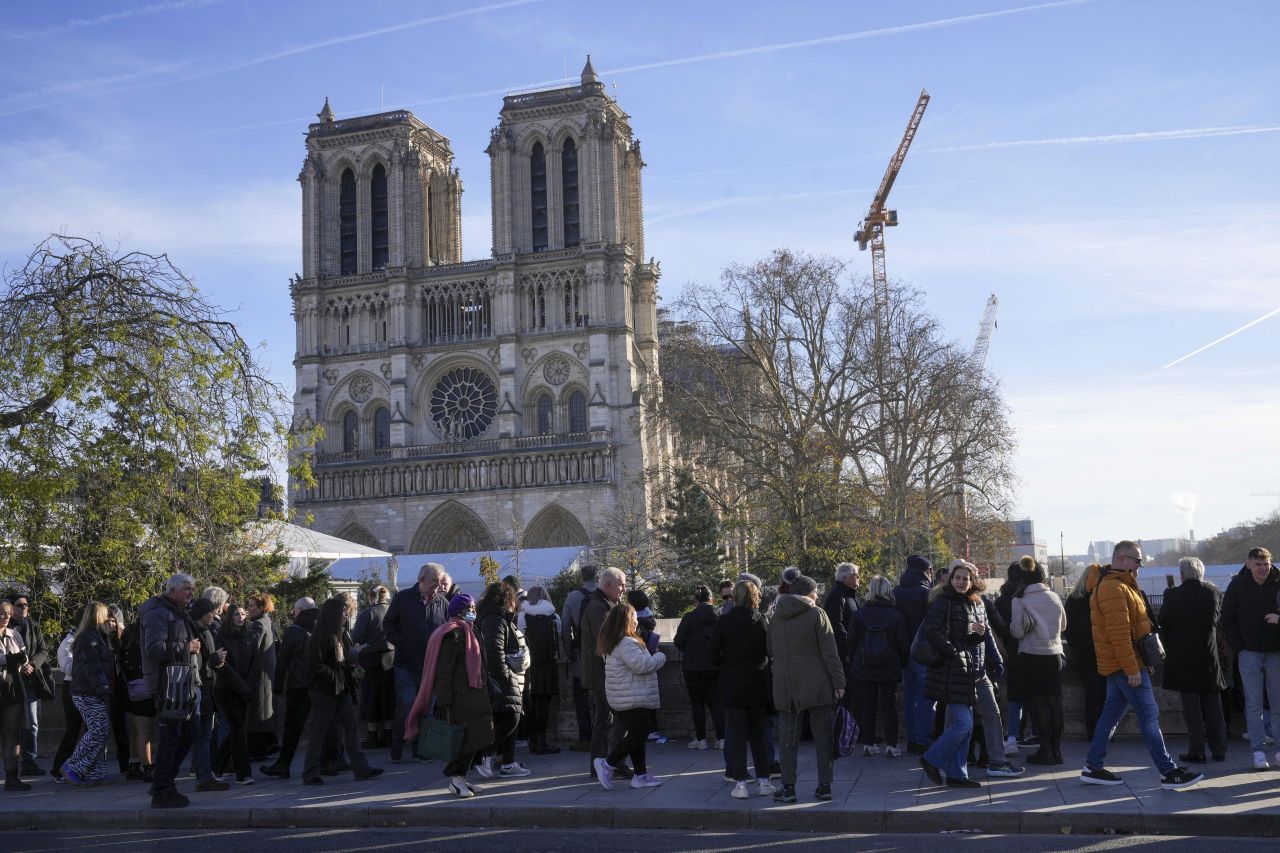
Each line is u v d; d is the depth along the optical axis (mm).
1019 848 16188
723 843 17047
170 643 20281
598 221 141750
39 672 23969
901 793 19500
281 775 23609
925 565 24109
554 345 142125
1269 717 23969
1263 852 15570
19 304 33500
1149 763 21484
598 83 144625
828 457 92438
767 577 91125
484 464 140875
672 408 102625
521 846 17125
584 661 22359
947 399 96125
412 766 24281
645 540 118688
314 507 145250
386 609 25906
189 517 35688
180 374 35000
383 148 150875
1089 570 23016
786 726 19078
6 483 32969
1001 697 24438
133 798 21344
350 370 147500
